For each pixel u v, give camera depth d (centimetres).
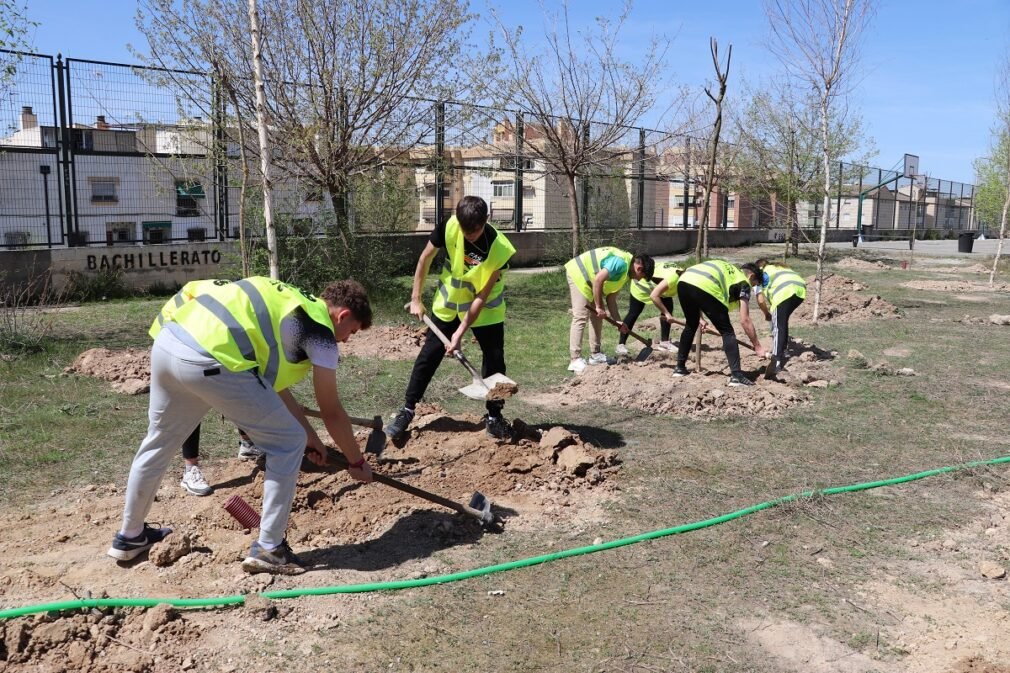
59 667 287
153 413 342
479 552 391
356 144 1230
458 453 528
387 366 819
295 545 390
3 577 343
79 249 1348
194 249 1474
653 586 362
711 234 2880
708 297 704
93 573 352
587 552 394
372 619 327
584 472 496
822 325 1141
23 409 614
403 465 507
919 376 800
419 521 420
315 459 385
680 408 664
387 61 1188
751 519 441
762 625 332
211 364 320
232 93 744
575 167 1564
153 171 1398
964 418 655
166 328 332
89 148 1373
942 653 315
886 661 309
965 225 5194
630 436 595
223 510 425
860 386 757
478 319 549
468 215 505
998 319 1170
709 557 393
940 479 510
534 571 373
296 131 1150
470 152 1742
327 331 345
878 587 368
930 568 388
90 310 1196
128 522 357
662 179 2356
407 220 1759
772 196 2414
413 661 299
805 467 530
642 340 832
